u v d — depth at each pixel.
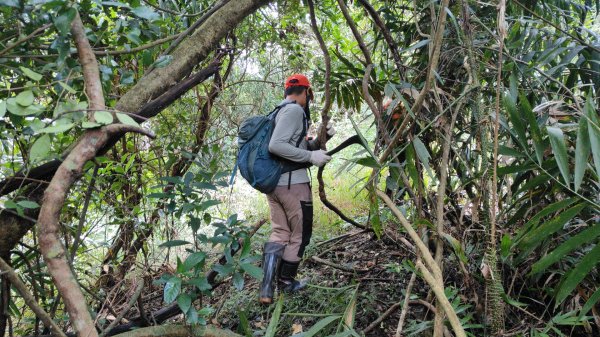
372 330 2.26
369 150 1.58
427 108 2.07
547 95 2.14
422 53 2.48
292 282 2.57
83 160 1.07
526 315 2.05
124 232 2.54
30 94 1.07
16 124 1.38
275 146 2.35
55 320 1.78
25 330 2.04
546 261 1.42
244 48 3.11
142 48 1.54
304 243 2.54
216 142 2.94
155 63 1.51
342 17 3.64
